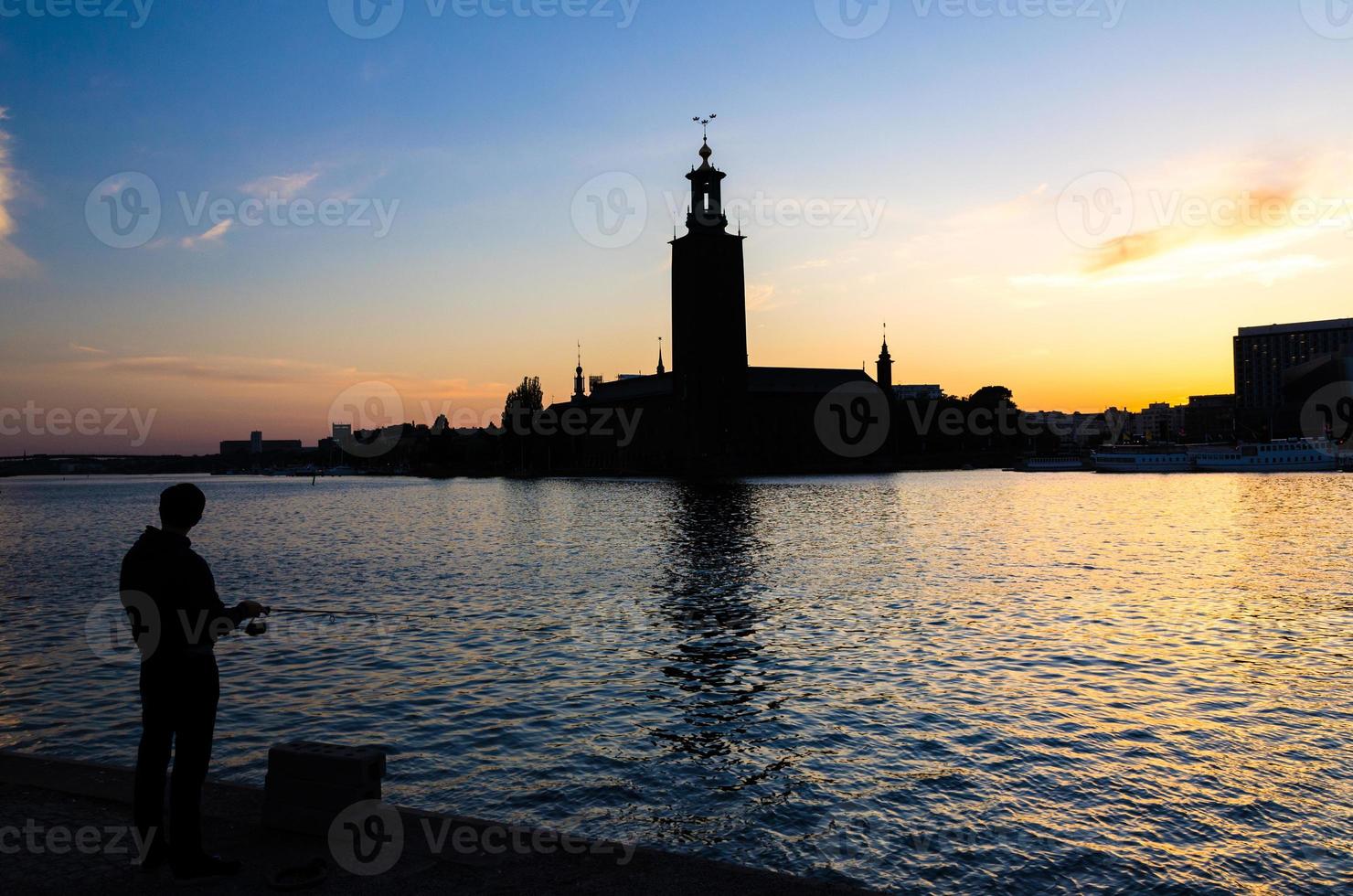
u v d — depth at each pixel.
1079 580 41.62
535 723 20.62
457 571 47.38
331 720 21.02
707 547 56.81
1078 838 14.65
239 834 9.23
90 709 22.20
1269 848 14.31
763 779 17.22
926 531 66.00
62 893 7.99
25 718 21.53
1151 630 29.98
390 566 50.56
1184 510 85.44
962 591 38.44
